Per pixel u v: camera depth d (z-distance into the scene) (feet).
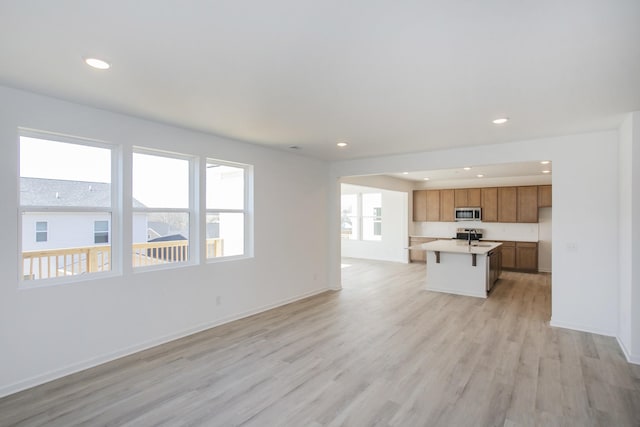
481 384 9.27
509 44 6.35
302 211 18.76
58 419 7.61
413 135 13.67
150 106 10.16
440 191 31.94
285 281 17.61
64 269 10.04
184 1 5.02
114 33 5.99
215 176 14.51
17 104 8.85
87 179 10.57
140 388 8.99
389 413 7.90
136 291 11.44
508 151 14.97
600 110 10.33
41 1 4.98
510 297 19.19
